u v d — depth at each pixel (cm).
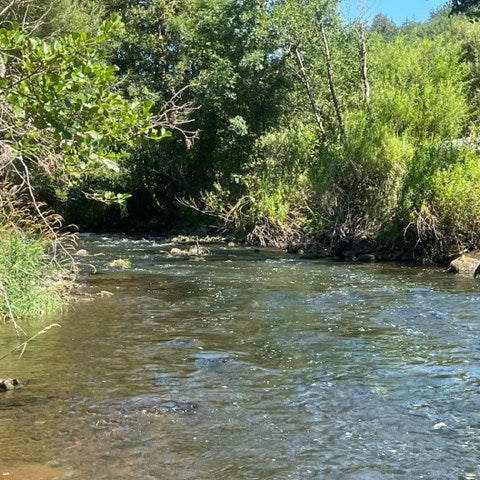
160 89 3002
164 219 3362
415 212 1845
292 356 837
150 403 652
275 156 2650
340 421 609
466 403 659
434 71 2245
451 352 853
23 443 548
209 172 3044
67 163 544
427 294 1289
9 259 1069
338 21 2595
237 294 1301
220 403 657
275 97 2842
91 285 1406
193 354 843
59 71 504
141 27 3200
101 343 895
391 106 2105
